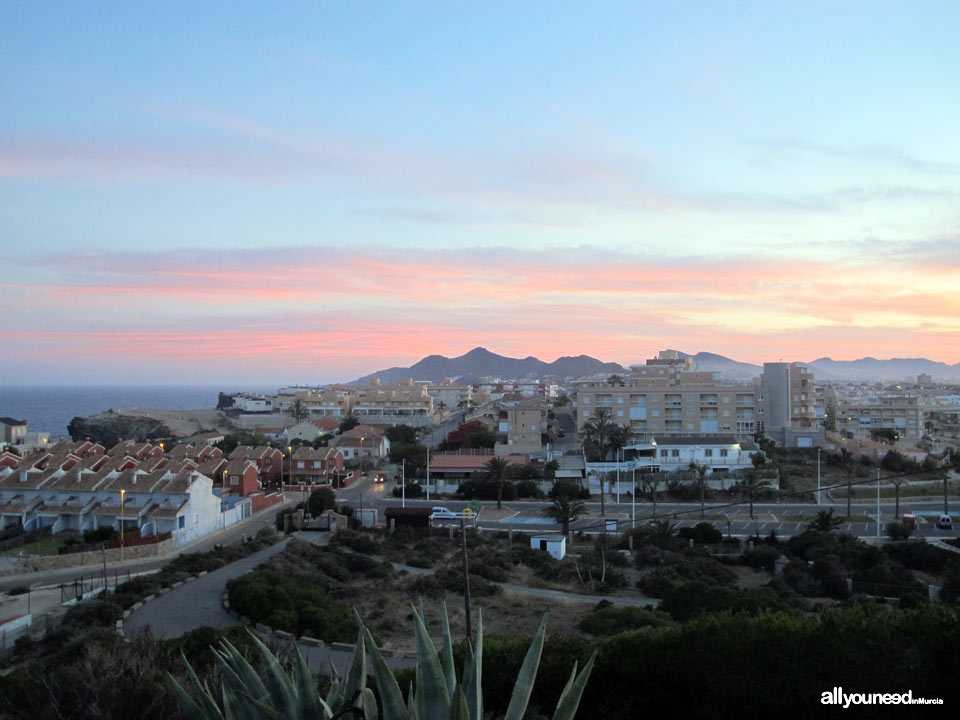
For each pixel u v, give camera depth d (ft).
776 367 348.18
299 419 488.44
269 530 193.47
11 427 411.34
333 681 33.35
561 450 308.81
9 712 42.75
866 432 414.41
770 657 44.47
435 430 450.71
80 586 136.46
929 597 123.54
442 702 22.15
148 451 274.57
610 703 47.85
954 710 40.93
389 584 138.31
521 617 112.78
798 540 168.86
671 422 329.93
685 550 170.91
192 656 61.46
